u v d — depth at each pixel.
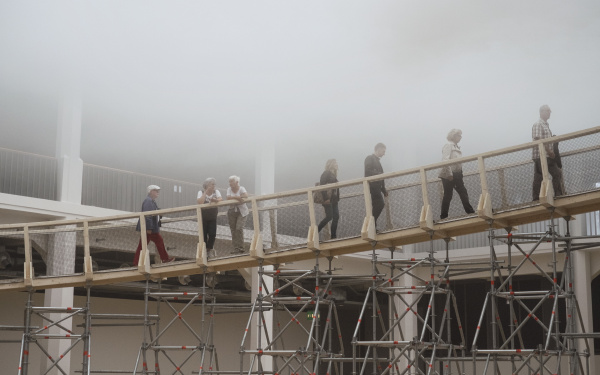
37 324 24.64
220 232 23.08
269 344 16.48
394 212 24.80
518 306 27.62
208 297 17.53
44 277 16.77
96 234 21.16
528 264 24.34
